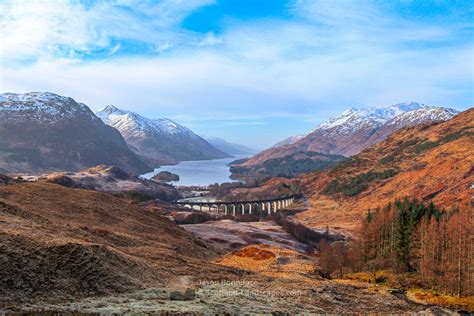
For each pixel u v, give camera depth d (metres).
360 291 82.50
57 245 52.88
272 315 49.84
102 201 127.62
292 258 118.94
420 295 85.00
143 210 137.62
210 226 182.12
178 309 44.69
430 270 94.69
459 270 86.19
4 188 113.75
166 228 127.06
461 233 91.94
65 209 107.75
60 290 45.38
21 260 47.47
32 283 44.62
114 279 51.75
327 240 198.50
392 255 109.19
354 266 115.50
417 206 120.25
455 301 81.44
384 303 74.44
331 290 76.44
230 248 143.75
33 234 58.81
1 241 50.50
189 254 103.88
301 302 62.53
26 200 106.25
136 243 90.31
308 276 91.69
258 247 137.38
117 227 107.19
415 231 105.75
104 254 56.78
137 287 52.56
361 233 126.25
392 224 111.75
